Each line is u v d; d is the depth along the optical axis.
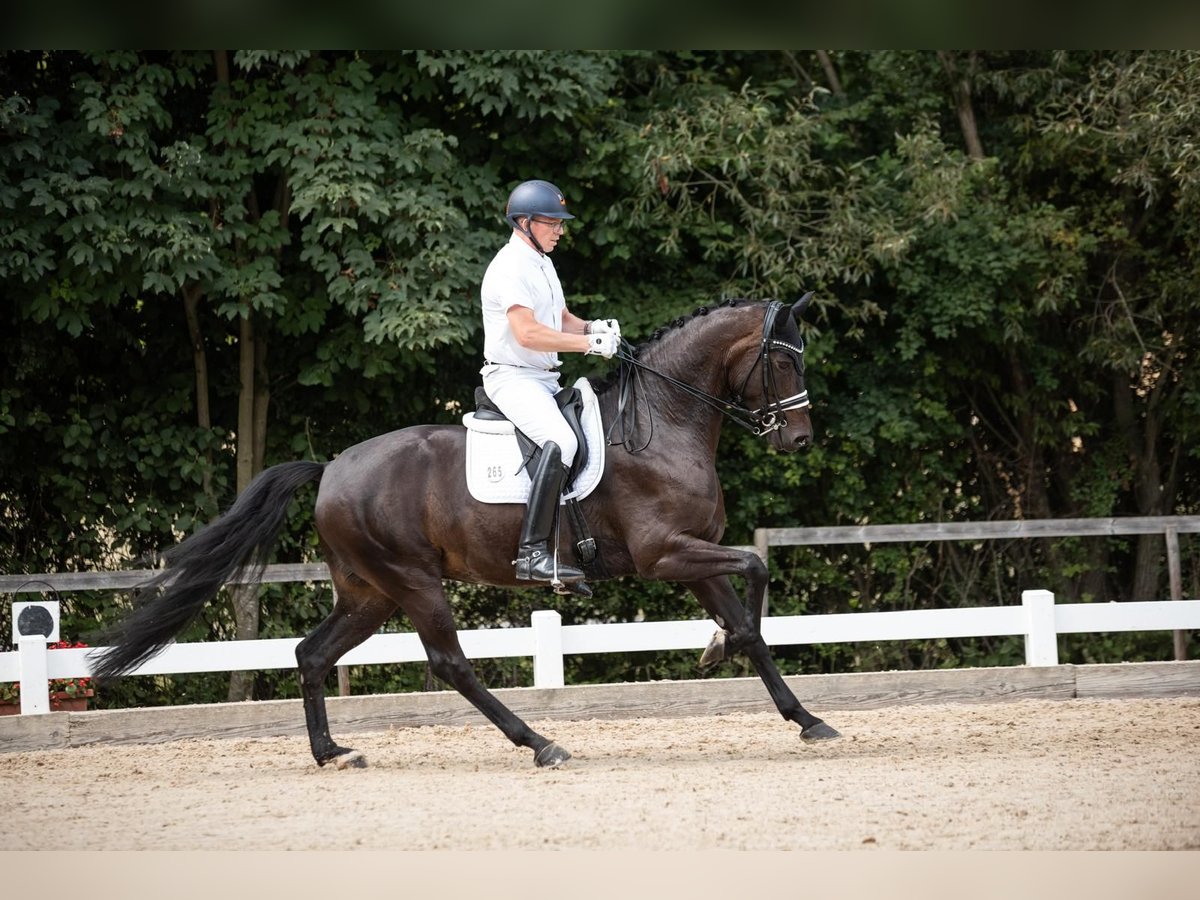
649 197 13.60
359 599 7.84
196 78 13.31
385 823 6.00
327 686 13.65
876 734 8.52
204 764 8.20
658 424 7.38
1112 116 13.77
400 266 12.39
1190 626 10.41
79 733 9.07
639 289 14.17
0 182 11.56
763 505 14.30
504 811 6.17
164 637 7.50
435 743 8.79
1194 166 13.16
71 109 12.84
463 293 12.73
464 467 7.47
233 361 14.02
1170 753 7.45
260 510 7.65
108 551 13.68
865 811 5.96
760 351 7.34
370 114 12.49
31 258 11.95
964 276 13.87
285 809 6.45
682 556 7.26
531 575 7.16
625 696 9.64
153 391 13.70
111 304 12.24
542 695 9.58
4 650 13.31
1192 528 11.59
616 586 14.12
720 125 13.35
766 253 13.45
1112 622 10.39
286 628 13.60
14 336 13.07
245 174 12.36
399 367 13.45
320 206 12.16
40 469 13.34
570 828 5.75
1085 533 11.67
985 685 9.90
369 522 7.51
